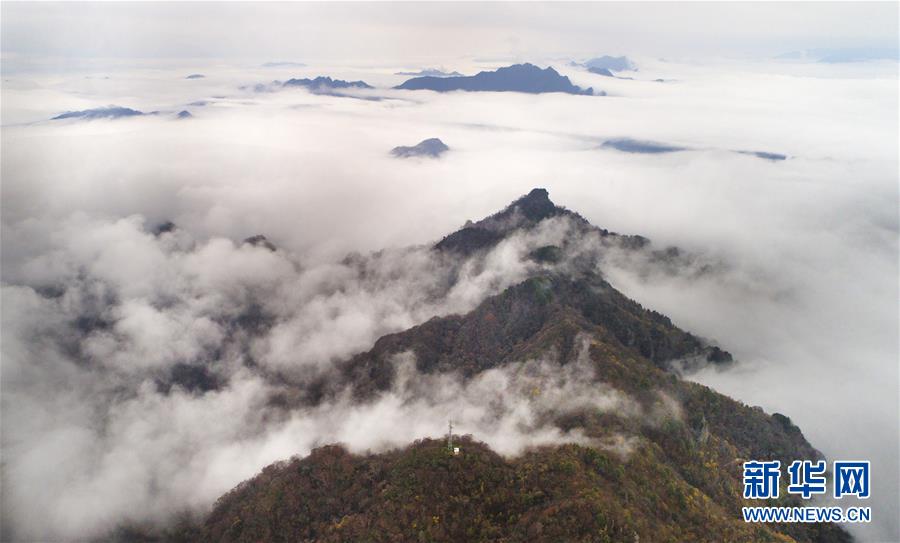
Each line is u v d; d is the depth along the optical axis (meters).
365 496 131.00
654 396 145.88
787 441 162.88
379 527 115.75
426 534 111.75
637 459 120.69
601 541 98.12
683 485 120.44
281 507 137.88
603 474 116.00
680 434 137.62
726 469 142.00
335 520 128.00
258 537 134.38
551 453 122.44
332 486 139.25
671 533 105.50
